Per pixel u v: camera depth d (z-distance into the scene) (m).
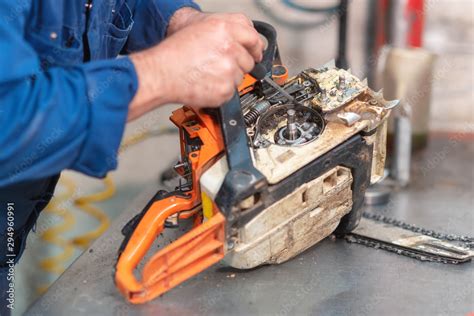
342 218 1.06
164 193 0.97
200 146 0.96
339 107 0.98
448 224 1.28
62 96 0.80
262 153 0.92
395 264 1.05
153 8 1.17
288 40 2.39
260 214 0.90
